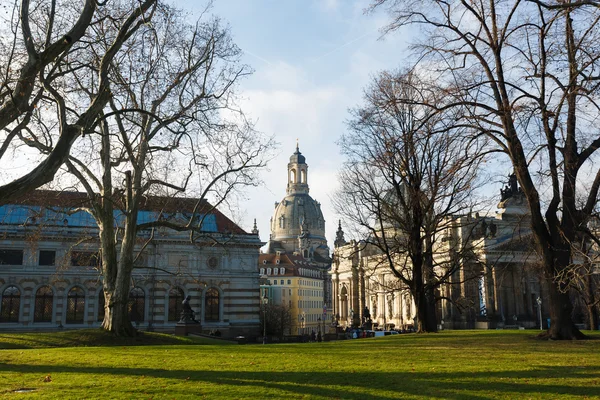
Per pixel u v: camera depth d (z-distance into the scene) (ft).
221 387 52.49
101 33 104.42
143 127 120.06
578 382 53.62
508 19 99.66
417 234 149.79
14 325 258.37
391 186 159.12
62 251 267.18
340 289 549.54
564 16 93.91
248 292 296.30
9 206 252.83
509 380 55.01
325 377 57.72
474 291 345.51
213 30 124.57
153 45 115.14
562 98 91.81
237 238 296.10
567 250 101.19
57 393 49.75
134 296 279.69
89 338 121.39
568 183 100.12
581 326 270.05
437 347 91.66
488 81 97.35
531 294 373.61
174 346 101.76
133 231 127.24
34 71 69.46
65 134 68.08
